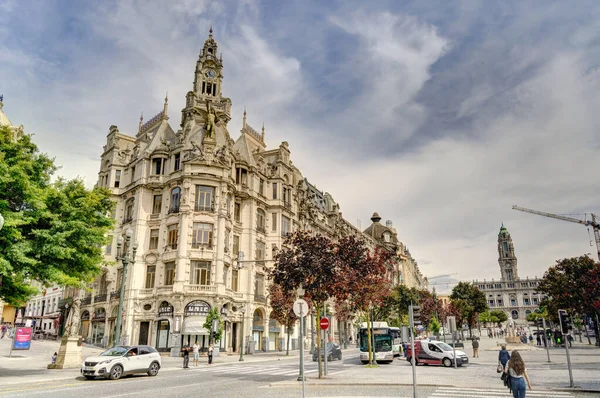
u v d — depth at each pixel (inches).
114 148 2304.4
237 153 2191.2
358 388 741.9
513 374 486.6
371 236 4284.0
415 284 5403.5
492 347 2329.0
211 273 1863.9
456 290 3112.7
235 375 1012.5
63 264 957.2
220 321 1727.4
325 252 952.9
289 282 964.6
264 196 2319.1
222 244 1909.4
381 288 1396.4
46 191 953.5
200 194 1947.6
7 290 914.1
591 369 1046.4
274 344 2245.3
